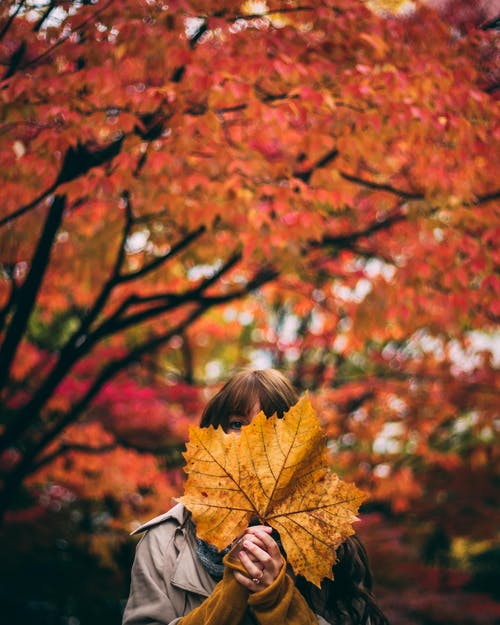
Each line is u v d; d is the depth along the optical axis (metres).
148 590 2.00
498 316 5.80
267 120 4.04
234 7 4.07
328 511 1.69
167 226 5.59
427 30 4.50
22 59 4.23
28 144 4.38
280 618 1.75
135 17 3.93
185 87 4.08
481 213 4.88
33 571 9.57
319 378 9.69
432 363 7.89
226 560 1.80
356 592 2.13
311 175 4.97
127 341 9.00
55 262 5.87
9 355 5.09
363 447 8.84
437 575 8.98
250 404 2.07
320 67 4.20
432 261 5.11
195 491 1.68
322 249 5.95
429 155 4.64
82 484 7.93
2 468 7.74
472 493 8.97
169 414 8.50
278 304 7.81
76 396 7.50
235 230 4.93
